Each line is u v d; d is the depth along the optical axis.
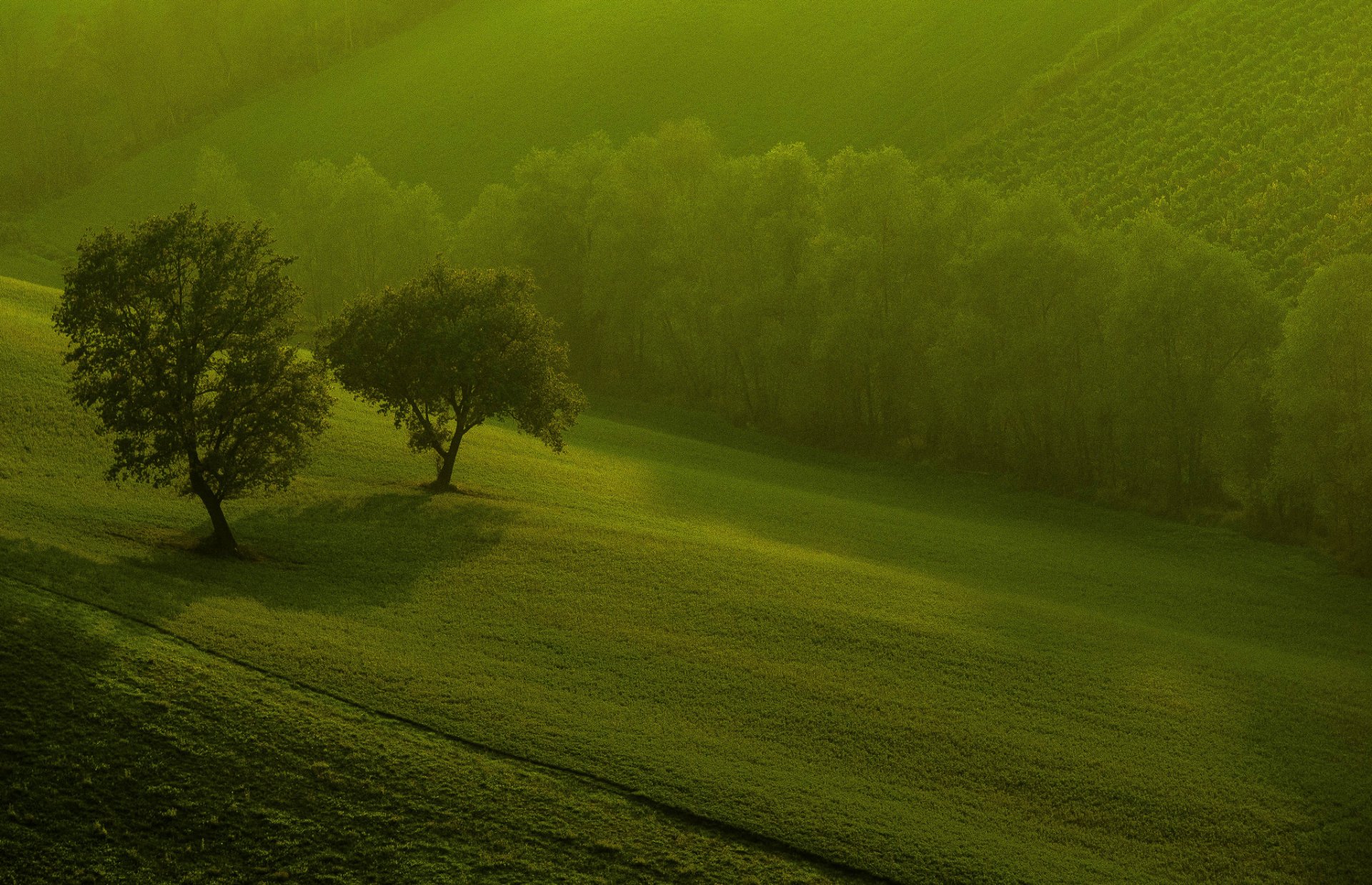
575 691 36.41
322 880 26.64
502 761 31.41
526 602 43.69
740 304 92.75
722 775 31.91
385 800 29.28
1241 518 68.19
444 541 49.44
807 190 96.31
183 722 30.66
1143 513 70.94
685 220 103.94
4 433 52.91
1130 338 70.38
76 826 26.98
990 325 77.50
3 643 31.73
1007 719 37.44
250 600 39.41
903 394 86.69
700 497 65.69
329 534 48.78
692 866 28.03
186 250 42.12
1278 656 46.97
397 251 121.25
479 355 54.12
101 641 33.22
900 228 86.38
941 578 53.62
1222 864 30.36
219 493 43.88
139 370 41.97
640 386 109.81
